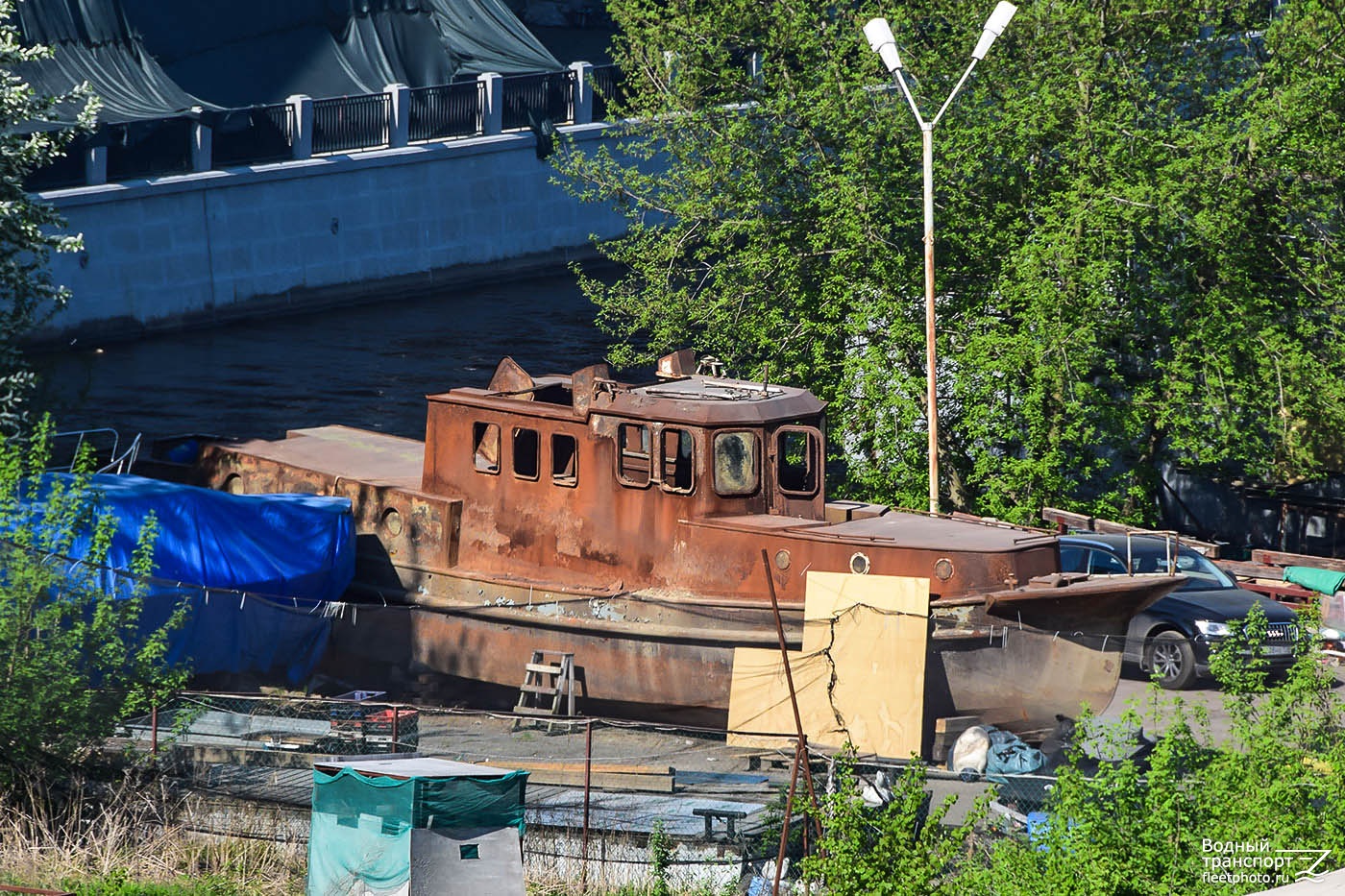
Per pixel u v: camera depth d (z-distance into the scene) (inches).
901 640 2554.1
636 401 2810.0
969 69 3294.8
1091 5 4055.1
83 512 2274.9
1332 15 3789.4
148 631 2519.7
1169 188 3720.5
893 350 4005.9
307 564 2935.5
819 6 4266.7
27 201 3316.9
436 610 2896.2
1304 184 3818.9
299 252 7810.0
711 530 2751.0
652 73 4500.5
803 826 2030.0
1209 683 3102.9
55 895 1620.3
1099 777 1830.7
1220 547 4106.8
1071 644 2650.1
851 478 3971.5
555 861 2030.0
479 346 7012.8
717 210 4357.8
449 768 1817.2
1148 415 3882.9
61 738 2112.5
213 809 2106.3
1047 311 3710.6
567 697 2834.6
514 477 2952.8
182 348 6939.0
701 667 2743.6
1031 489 3777.1
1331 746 1951.3
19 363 3368.6
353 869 1768.0
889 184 4045.3
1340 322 3863.2
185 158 7465.6
